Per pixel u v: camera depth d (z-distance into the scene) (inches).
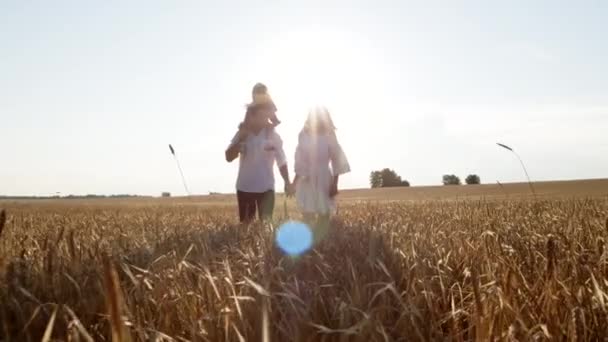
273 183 395.9
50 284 134.5
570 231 231.5
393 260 165.3
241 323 110.6
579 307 104.6
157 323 121.0
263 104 386.0
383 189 3503.9
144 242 238.7
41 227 377.7
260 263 160.1
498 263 154.2
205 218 470.3
